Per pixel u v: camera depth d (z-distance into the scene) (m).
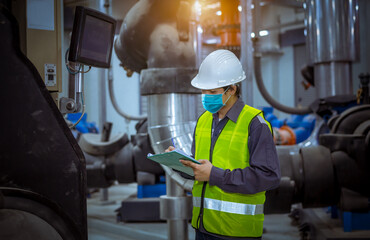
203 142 2.19
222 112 2.17
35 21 2.37
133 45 3.58
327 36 5.77
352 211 4.02
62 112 2.44
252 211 2.03
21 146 1.80
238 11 6.30
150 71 3.43
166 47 3.42
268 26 14.12
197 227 2.14
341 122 4.36
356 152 3.98
